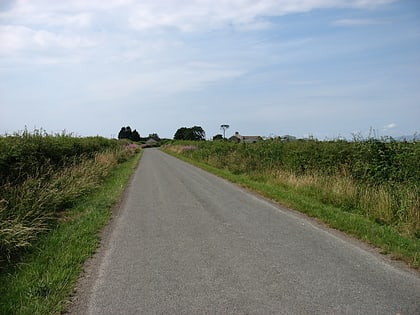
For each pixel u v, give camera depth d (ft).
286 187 50.72
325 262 21.94
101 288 18.74
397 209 31.37
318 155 52.85
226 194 49.03
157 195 49.03
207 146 131.13
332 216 32.83
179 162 120.37
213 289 18.31
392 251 23.45
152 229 30.76
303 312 15.65
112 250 25.13
